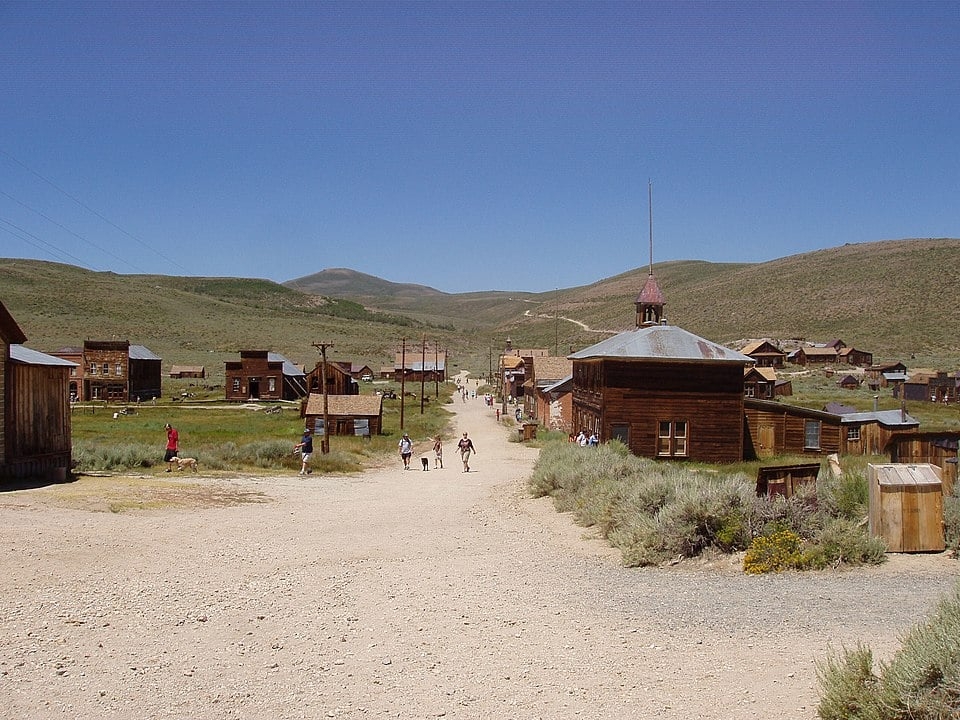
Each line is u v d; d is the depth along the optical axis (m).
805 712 7.91
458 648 10.32
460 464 40.31
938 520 14.98
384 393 109.06
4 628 10.86
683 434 40.16
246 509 22.38
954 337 143.38
